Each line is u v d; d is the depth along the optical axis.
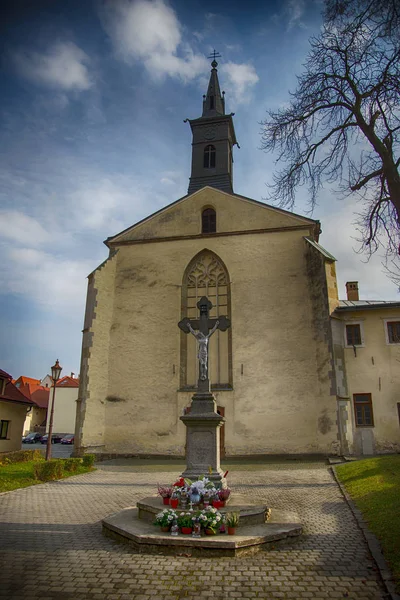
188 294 25.88
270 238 25.31
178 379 24.27
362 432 21.23
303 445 21.78
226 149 30.52
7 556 7.12
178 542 7.25
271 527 8.18
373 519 9.08
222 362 24.22
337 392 21.28
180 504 8.54
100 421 24.20
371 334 22.33
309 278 23.94
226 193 26.83
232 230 25.98
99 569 6.54
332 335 22.05
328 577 6.24
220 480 9.44
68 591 5.75
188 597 5.60
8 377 26.23
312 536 8.30
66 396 57.12
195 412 10.25
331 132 11.28
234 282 25.00
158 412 24.03
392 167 9.73
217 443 9.98
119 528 8.03
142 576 6.27
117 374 25.06
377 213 10.80
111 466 20.53
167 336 25.14
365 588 5.86
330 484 14.28
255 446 22.31
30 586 5.90
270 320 23.94
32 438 51.81
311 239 24.83
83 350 24.89
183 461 22.08
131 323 25.78
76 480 15.85
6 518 9.79
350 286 29.75
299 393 22.53
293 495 12.55
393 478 12.37
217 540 7.19
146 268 26.59
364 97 10.27
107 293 26.14
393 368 21.69
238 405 23.03
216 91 33.00
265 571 6.46
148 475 17.28
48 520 9.67
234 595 5.66
